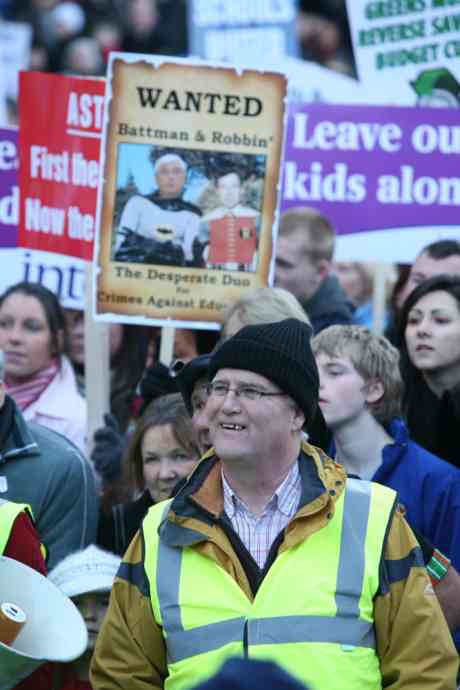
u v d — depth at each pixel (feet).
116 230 43.88
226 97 43.91
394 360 38.19
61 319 48.03
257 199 43.88
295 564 28.86
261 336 29.53
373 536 29.25
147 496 39.68
